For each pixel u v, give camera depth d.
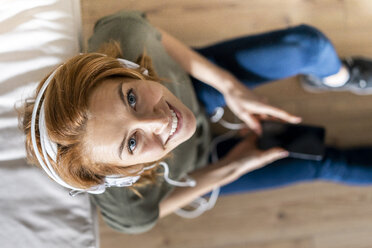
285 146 1.19
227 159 1.18
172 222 1.48
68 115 0.62
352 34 1.44
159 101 0.73
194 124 0.81
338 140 1.46
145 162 0.75
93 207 0.98
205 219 1.48
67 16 0.91
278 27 1.44
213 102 1.17
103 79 0.66
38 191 0.88
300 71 1.16
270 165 1.27
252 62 1.10
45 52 0.88
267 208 1.49
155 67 0.94
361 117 1.46
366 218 1.48
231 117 1.42
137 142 0.68
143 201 0.93
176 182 1.04
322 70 1.16
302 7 1.44
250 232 1.48
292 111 1.46
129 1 1.42
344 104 1.46
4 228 0.86
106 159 0.67
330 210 1.48
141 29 0.94
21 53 0.87
